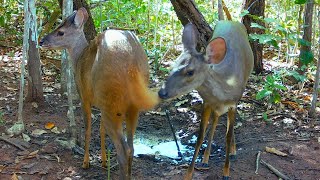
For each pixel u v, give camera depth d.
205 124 2.06
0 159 2.24
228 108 2.07
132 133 1.95
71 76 2.55
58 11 3.19
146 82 1.99
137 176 2.16
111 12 3.74
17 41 3.87
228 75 2.00
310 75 3.19
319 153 2.34
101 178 2.15
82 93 2.13
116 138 1.92
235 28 2.17
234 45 2.08
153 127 2.69
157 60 3.39
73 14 2.24
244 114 2.75
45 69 3.39
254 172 2.19
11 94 2.94
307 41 2.96
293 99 2.89
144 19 3.94
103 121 1.95
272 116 2.72
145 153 2.39
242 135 2.54
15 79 3.19
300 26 3.48
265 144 2.42
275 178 2.15
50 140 2.43
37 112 2.72
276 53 3.69
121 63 1.88
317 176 2.16
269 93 2.66
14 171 2.15
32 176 2.13
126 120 1.94
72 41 2.23
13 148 2.33
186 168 2.24
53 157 2.28
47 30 3.23
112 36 1.96
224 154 2.39
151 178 2.15
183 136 2.60
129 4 3.76
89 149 2.39
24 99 2.85
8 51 3.76
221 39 1.91
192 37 1.97
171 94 1.89
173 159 2.35
